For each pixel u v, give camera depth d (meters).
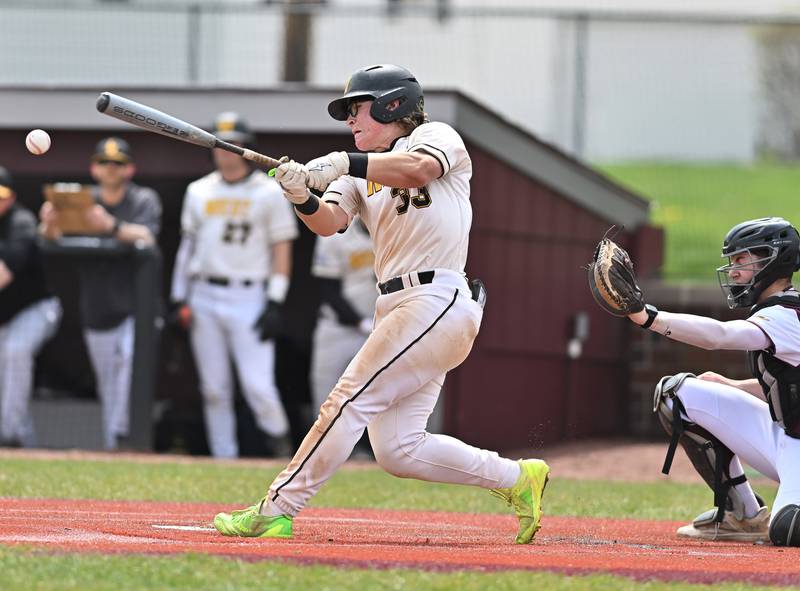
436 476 17.12
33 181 47.12
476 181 40.91
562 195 46.59
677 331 17.80
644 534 20.38
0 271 37.62
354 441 16.33
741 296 18.91
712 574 13.52
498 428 43.25
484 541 17.77
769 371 18.70
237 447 41.34
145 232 37.53
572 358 47.31
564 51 57.91
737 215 68.50
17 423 38.97
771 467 19.34
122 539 15.86
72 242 37.50
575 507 25.38
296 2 54.28
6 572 12.52
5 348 38.66
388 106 16.89
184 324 38.38
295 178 15.92
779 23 60.94
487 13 55.22
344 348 39.16
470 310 16.52
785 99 72.19
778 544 18.67
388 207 16.59
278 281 38.16
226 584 12.09
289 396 47.75
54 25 52.47
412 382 16.41
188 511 21.95
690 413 19.42
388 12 53.25
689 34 62.56
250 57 52.06
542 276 45.62
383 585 12.20
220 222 37.84
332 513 22.86
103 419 40.00
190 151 43.16
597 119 61.31
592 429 48.84
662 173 74.44
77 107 43.34
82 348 47.19
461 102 39.03
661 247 52.75
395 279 16.58
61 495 24.39
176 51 52.12
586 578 13.05
